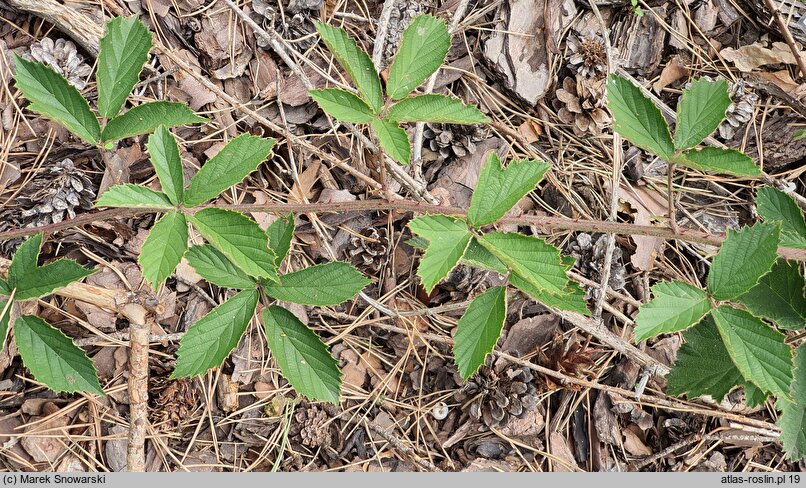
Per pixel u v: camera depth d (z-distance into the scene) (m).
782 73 0.97
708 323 0.86
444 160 0.97
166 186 0.80
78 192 0.91
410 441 0.95
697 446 0.96
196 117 0.82
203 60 0.95
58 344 0.82
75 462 0.91
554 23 0.97
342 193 0.95
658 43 0.98
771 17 0.97
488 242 0.79
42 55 0.91
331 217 0.95
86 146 0.92
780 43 0.97
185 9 0.94
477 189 0.80
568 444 0.96
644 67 0.98
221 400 0.94
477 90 0.98
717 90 0.80
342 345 0.96
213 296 0.94
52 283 0.82
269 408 0.94
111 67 0.82
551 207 0.98
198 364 0.82
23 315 0.82
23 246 0.82
